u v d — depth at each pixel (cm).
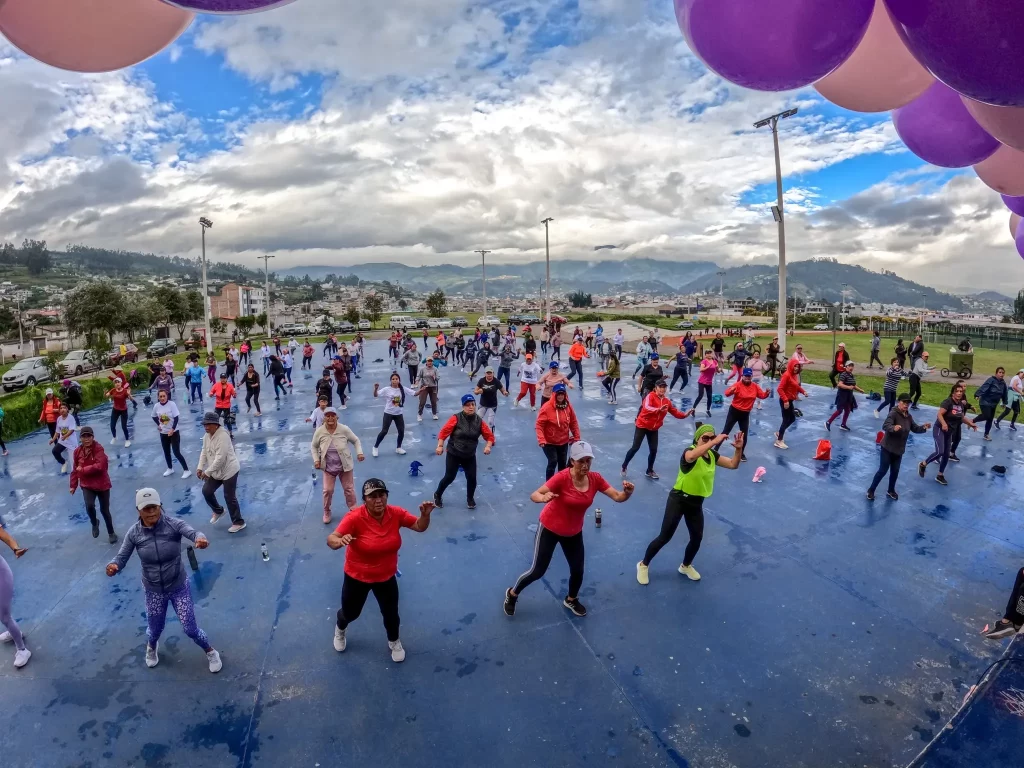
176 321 5953
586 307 15275
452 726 379
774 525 685
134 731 379
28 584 580
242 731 377
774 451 997
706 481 526
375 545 410
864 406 1405
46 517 764
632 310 12338
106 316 4616
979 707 375
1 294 15200
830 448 943
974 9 185
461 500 777
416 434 1151
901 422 731
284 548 645
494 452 1004
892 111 391
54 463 1041
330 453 702
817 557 605
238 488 848
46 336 5922
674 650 454
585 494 463
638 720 382
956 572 572
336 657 450
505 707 395
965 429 1156
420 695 407
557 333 2611
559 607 516
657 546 541
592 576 570
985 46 192
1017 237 511
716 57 253
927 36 206
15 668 443
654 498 777
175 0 202
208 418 670
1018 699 379
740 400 911
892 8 217
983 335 4006
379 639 473
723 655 447
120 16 228
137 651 464
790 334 4569
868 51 321
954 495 779
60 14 220
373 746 363
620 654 450
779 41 233
